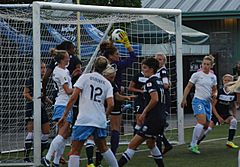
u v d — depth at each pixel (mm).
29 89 24672
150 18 32250
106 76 20000
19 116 28250
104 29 33438
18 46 27062
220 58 59094
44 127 24391
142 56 32812
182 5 60312
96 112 19359
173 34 32094
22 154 27297
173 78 32219
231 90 14258
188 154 26234
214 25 59906
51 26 30766
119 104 22891
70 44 23469
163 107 20578
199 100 26406
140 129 20547
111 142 22953
